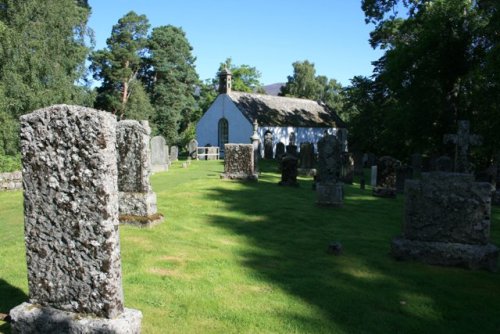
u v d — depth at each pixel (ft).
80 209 15.03
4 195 48.60
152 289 20.83
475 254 25.02
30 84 87.86
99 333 14.65
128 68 156.56
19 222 34.04
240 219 37.09
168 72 169.17
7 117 77.56
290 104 160.86
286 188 56.75
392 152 113.60
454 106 95.76
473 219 25.55
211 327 17.42
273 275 23.52
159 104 171.42
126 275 22.44
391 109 107.14
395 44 111.04
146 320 17.67
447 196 25.91
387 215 41.47
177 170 79.82
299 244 30.19
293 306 19.63
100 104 160.35
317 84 289.33
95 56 154.40
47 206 15.43
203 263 24.93
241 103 139.54
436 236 26.27
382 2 97.55
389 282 23.00
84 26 108.17
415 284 22.81
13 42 83.51
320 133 157.89
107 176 14.90
